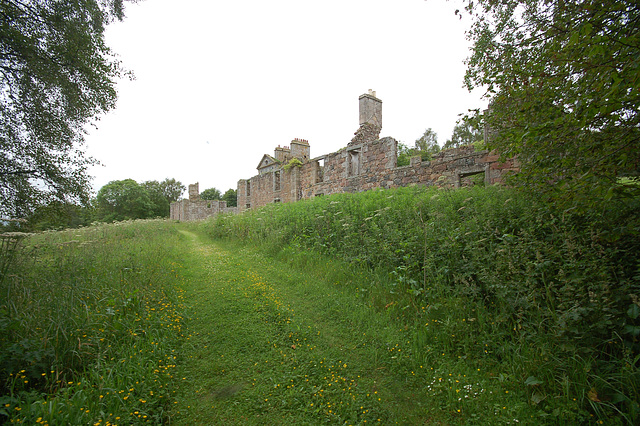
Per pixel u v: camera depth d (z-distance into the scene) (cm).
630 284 298
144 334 391
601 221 348
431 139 3622
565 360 301
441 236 552
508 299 378
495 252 443
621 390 264
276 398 300
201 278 695
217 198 6844
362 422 269
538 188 430
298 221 993
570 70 318
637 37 232
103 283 521
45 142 732
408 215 700
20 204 727
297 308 511
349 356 374
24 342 291
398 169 1335
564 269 367
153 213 5091
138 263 696
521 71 369
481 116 462
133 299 448
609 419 246
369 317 459
